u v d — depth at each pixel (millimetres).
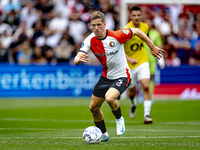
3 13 60031
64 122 27047
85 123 26516
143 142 17172
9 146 15836
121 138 18797
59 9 61094
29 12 60250
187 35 62312
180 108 38531
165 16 61562
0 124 25578
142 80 27234
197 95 53438
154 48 17922
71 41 55750
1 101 45875
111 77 17672
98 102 17703
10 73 51219
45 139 18250
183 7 62406
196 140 17844
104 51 17266
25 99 48750
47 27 59219
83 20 60406
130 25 27219
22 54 54938
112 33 17219
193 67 53344
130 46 27438
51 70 51312
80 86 51625
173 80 52594
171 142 17125
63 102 44562
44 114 32688
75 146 15766
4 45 57031
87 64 53812
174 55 59750
